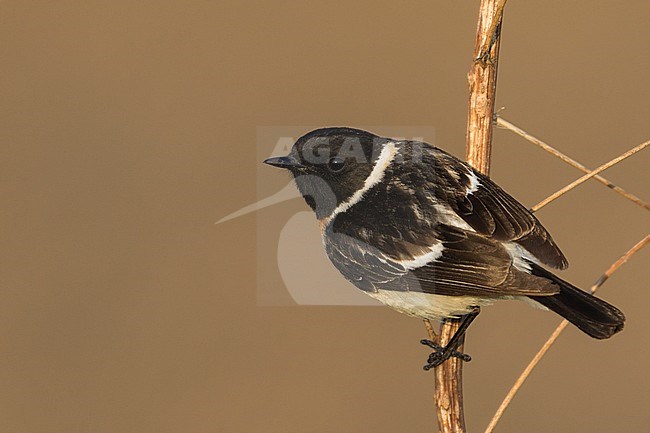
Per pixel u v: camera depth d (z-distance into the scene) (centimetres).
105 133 1450
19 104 1494
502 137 1446
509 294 611
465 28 1525
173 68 1531
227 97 1463
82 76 1538
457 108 1400
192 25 1582
